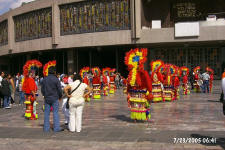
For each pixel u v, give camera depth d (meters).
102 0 29.64
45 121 7.70
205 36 26.94
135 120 8.45
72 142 6.30
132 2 28.19
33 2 34.25
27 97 9.74
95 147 5.80
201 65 30.81
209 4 30.62
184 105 12.48
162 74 14.11
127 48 32.81
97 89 16.92
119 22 29.05
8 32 38.41
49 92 7.57
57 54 36.69
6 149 5.84
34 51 35.50
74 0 30.72
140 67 8.12
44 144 6.20
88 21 30.41
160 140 6.20
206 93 19.02
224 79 5.69
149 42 28.16
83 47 31.52
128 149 5.57
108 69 19.88
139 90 8.22
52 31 32.28
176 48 31.42
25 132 7.53
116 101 15.09
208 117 9.16
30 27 35.34
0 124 8.91
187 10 31.16
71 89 7.39
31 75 9.81
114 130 7.42
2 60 45.94
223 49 30.14
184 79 18.25
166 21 31.78
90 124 8.40
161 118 9.12
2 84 13.43
